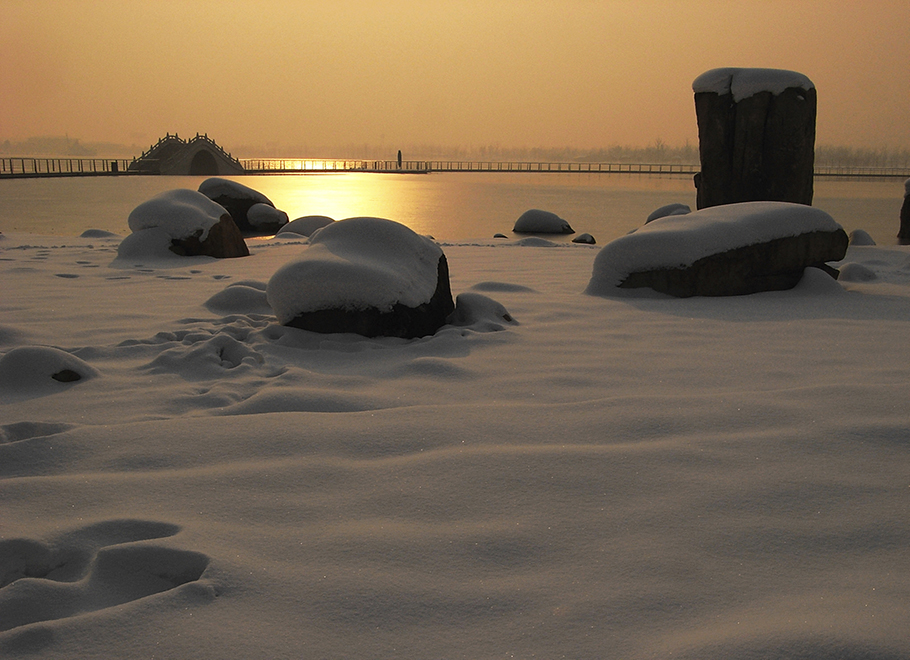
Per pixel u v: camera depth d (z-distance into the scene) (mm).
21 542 1688
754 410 2670
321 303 4082
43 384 3129
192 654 1311
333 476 2113
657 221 6199
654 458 2211
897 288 6062
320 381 3182
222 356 3629
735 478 2061
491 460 2201
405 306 4129
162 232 8734
